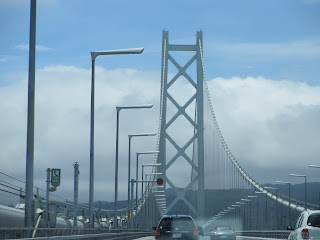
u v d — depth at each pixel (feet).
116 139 197.88
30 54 77.97
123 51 135.23
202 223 426.10
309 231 69.10
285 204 342.85
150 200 393.91
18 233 74.23
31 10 78.84
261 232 280.10
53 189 117.91
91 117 136.67
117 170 197.77
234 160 423.64
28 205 74.23
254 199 393.50
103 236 119.44
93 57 136.46
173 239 93.25
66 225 159.74
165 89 448.65
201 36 454.40
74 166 127.44
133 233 201.26
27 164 75.10
